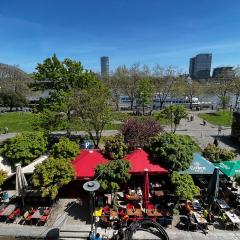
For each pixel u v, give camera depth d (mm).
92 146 32312
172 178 17438
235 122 38281
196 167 19281
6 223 16734
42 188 16812
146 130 24281
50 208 17656
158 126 25750
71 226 16281
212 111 74000
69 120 30516
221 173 19500
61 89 33500
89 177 18297
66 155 19969
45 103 34781
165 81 74688
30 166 20156
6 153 21344
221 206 17375
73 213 17734
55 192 16734
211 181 16625
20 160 21453
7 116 67750
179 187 16688
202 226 15977
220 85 83188
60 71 34156
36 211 17234
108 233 15516
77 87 33375
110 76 77062
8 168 20812
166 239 14469
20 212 17766
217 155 22484
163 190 19531
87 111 29625
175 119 38906
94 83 34719
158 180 21219
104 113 29984
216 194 16312
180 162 18828
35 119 32344
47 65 33906
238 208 17719
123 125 25859
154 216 16203
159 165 19297
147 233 15367
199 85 84438
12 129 50188
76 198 19656
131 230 14430
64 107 29812
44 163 17625
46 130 31656
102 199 18281
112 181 16922
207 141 38344
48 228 16141
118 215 16531
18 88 83125
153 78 74500
